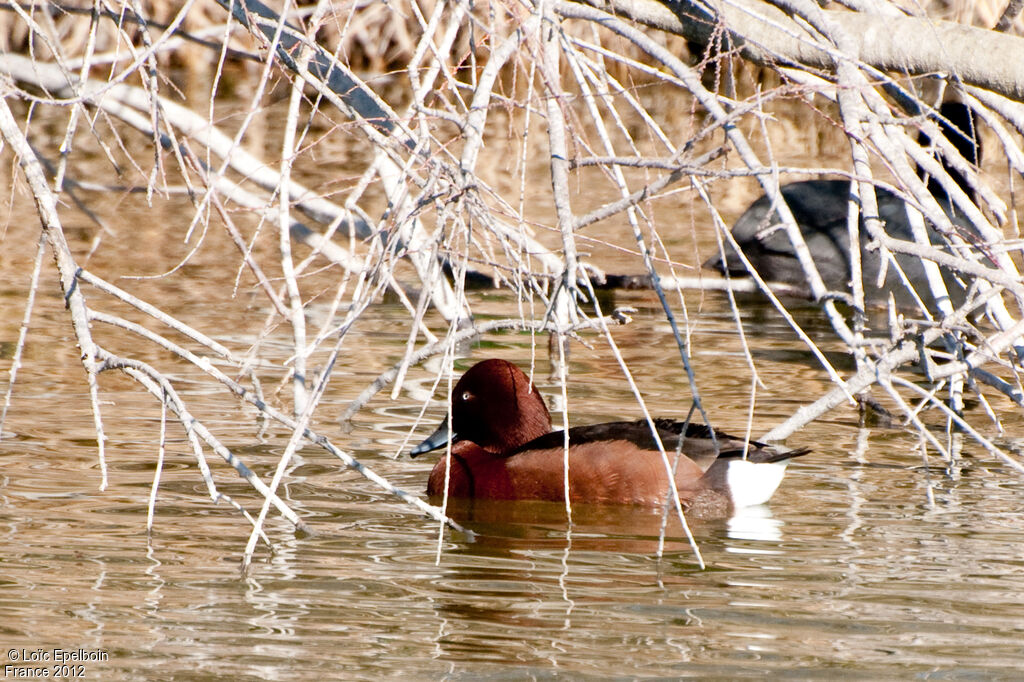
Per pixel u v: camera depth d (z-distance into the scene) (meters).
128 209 24.00
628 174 27.11
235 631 7.72
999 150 25.77
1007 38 10.06
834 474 11.52
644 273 19.83
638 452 11.12
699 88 8.02
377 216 21.14
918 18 9.86
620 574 8.94
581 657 7.45
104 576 8.55
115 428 12.29
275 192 8.41
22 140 8.30
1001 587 8.65
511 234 7.95
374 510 10.43
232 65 36.38
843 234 19.20
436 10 8.55
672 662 7.39
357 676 7.15
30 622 7.73
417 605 8.24
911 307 18.09
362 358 15.34
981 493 10.93
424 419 13.09
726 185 27.28
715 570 9.02
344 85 13.05
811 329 17.19
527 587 8.63
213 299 18.09
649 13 11.35
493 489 11.23
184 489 10.63
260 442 12.08
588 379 14.66
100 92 7.84
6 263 19.75
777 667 7.34
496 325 8.23
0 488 10.38
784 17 10.79
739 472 10.74
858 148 8.18
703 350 16.08
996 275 7.48
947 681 7.16
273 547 9.31
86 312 8.39
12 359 14.69
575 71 8.16
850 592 8.54
